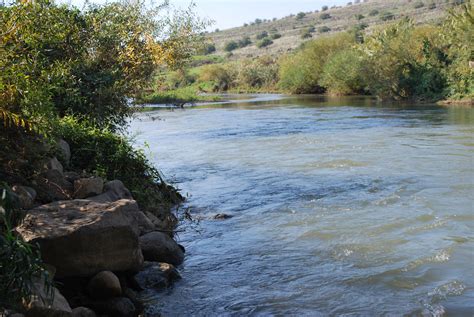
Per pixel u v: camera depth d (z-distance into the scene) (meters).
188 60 16.55
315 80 63.22
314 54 63.50
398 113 31.62
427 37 44.94
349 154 17.28
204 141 21.83
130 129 27.11
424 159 15.92
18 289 5.05
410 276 7.32
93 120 12.44
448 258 7.90
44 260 6.18
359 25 108.88
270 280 7.36
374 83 45.50
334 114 32.62
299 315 6.30
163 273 7.32
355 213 10.31
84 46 14.02
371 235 9.01
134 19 15.26
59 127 10.15
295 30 128.62
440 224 9.46
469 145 18.31
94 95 13.18
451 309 6.32
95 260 6.44
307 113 33.97
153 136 24.03
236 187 13.01
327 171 14.59
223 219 10.33
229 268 7.86
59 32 12.48
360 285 7.09
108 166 10.62
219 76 79.25
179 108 41.72
